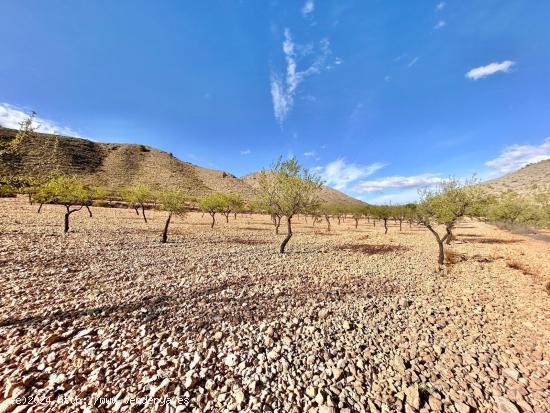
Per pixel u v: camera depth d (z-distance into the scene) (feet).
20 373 18.72
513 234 162.30
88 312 29.86
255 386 18.90
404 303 39.24
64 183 90.27
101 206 236.84
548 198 175.32
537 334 31.40
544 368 24.59
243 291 40.75
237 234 124.26
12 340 23.06
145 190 152.46
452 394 20.10
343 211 242.17
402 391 19.83
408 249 96.22
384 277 54.75
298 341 26.07
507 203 172.04
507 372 23.49
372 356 24.31
